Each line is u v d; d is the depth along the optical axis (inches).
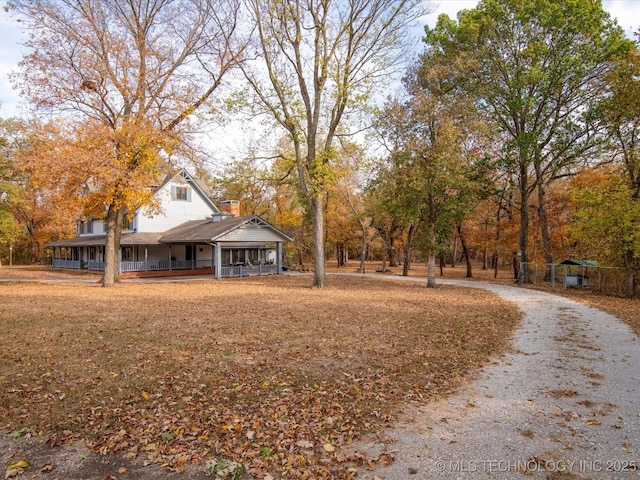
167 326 398.3
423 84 906.1
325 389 226.5
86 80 794.8
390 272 1578.5
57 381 236.4
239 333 367.6
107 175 737.0
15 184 1409.9
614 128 774.5
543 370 264.2
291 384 234.5
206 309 518.9
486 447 161.0
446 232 924.6
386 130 822.5
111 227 874.1
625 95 685.9
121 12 838.5
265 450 159.5
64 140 755.4
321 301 612.4
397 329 393.4
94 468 148.0
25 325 396.8
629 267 706.2
